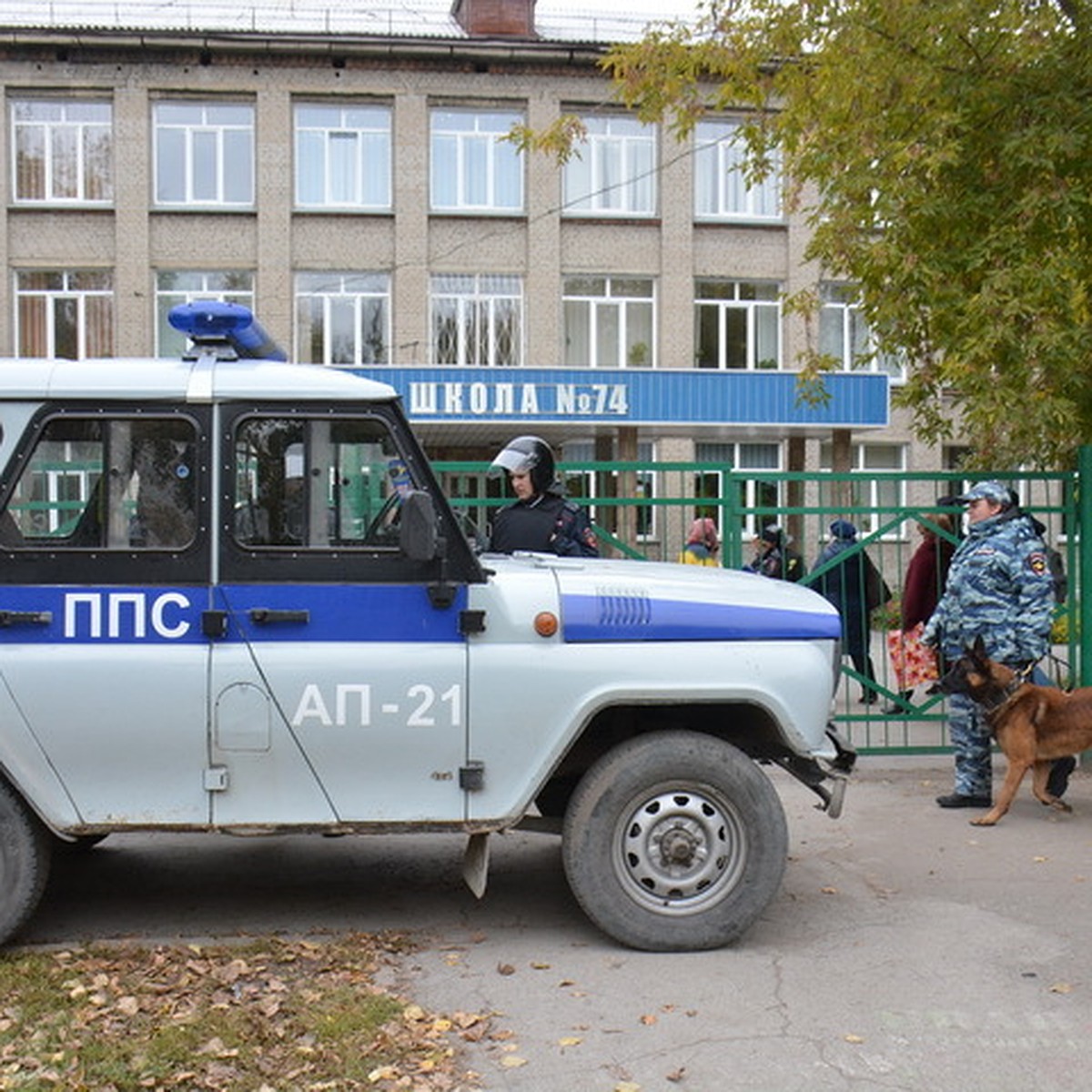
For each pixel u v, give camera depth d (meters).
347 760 4.80
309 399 4.82
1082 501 8.47
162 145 25.19
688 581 5.20
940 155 7.97
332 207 25.41
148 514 4.77
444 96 25.56
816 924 5.30
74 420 4.75
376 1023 4.18
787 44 9.58
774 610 5.05
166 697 4.71
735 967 4.77
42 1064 3.85
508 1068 3.89
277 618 4.76
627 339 26.47
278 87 25.11
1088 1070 3.90
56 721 4.69
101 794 4.75
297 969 4.71
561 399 23.03
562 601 4.91
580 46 25.55
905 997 4.47
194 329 4.95
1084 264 8.51
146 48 24.72
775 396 23.61
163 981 4.55
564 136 10.34
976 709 7.34
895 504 9.13
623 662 4.89
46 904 5.60
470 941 5.09
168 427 4.79
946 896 5.68
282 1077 3.79
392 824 4.83
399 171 25.47
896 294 8.56
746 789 4.91
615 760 4.92
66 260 24.98
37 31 24.39
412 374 22.69
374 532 4.84
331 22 26.58
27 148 24.92
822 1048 4.04
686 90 10.13
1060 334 7.62
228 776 4.76
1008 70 8.56
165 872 6.14
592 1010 4.34
